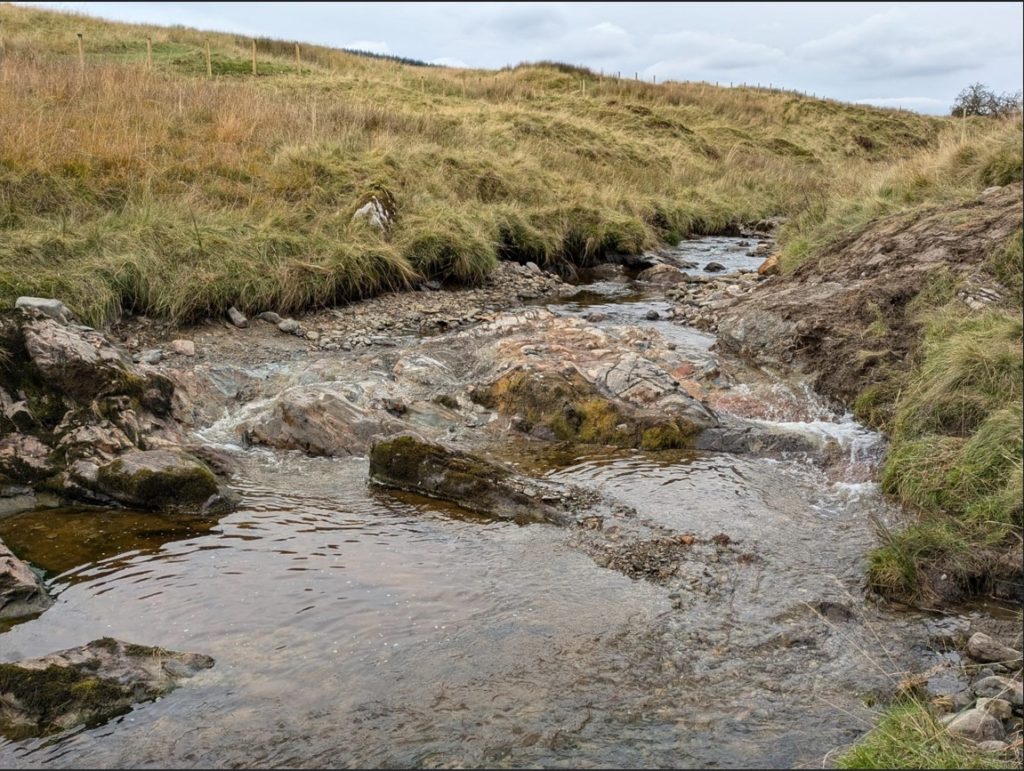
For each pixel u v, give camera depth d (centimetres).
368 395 880
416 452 693
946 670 440
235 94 1950
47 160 1255
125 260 1088
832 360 920
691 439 794
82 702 403
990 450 608
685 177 2711
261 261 1209
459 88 3559
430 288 1411
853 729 395
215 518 630
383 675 435
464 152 1962
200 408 866
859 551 579
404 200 1572
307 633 473
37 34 2914
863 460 739
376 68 3847
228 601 506
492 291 1445
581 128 2870
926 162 1438
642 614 496
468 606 504
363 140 1839
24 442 682
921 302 917
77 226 1141
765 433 788
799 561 566
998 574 519
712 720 400
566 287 1520
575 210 1831
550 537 601
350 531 609
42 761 371
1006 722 392
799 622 489
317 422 787
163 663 434
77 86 1678
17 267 1000
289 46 3900
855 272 1078
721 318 1202
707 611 501
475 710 407
